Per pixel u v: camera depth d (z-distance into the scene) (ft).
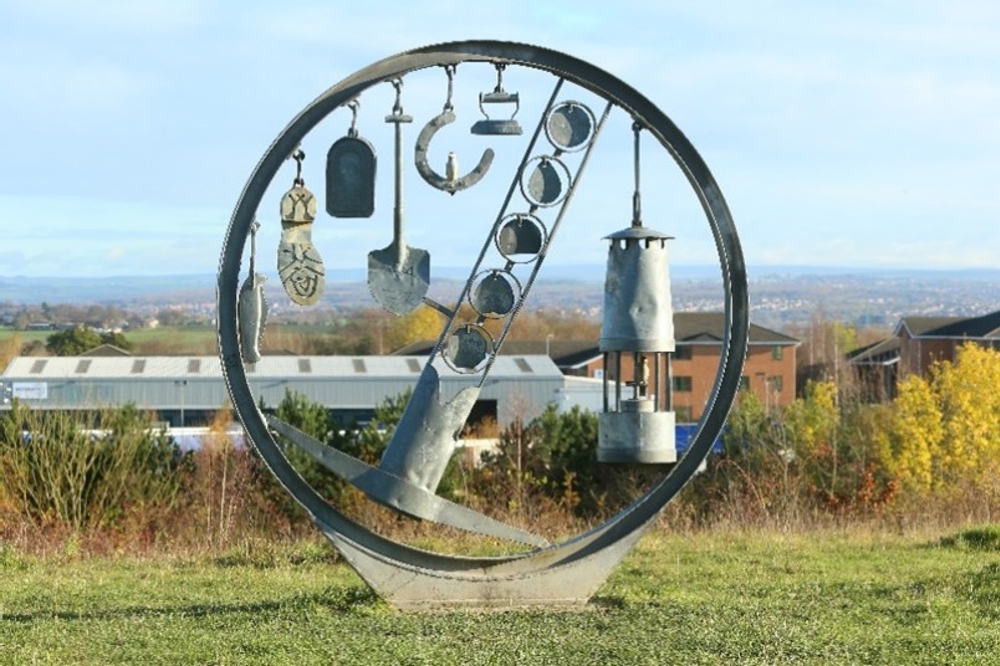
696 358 204.74
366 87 33.78
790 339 221.66
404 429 34.76
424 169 34.14
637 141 35.78
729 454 81.10
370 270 34.40
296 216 33.88
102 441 70.90
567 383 141.49
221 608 36.19
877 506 72.59
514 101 34.58
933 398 123.75
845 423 108.78
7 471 69.05
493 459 79.05
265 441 34.53
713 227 35.70
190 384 133.90
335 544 34.35
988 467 109.19
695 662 29.01
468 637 31.35
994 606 36.73
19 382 128.06
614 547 35.53
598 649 30.01
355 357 144.66
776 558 47.01
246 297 34.06
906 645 31.12
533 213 34.83
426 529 59.72
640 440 36.01
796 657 29.76
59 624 33.22
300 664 28.66
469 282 34.76
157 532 63.57
